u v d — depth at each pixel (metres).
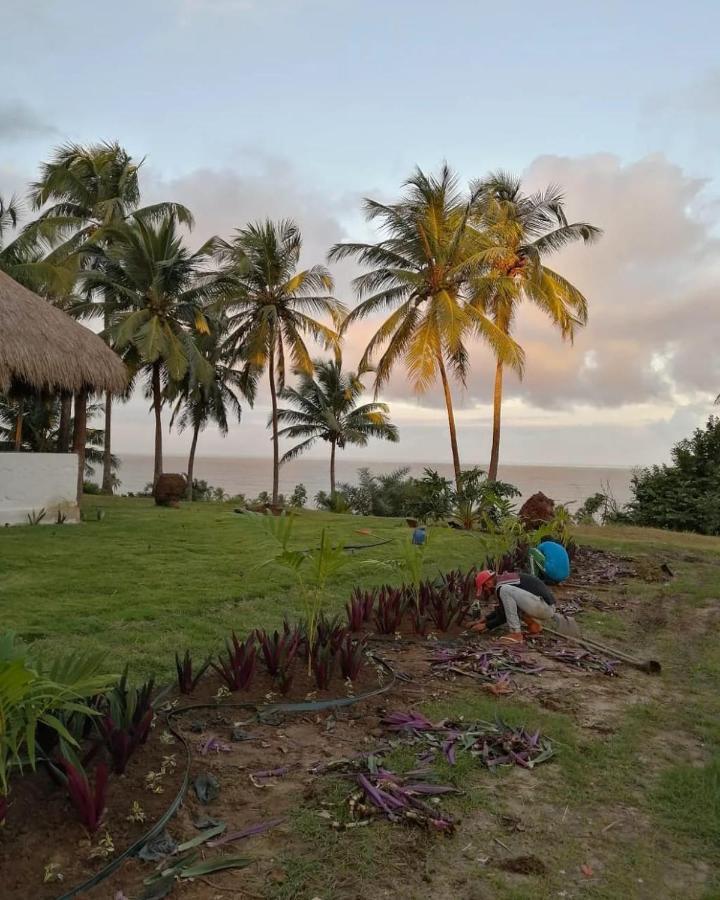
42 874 2.48
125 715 3.50
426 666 5.45
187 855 2.66
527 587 6.35
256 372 33.12
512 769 3.64
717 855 2.92
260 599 7.50
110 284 24.70
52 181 27.38
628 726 4.38
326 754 3.71
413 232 22.86
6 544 10.88
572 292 24.11
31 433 34.81
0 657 2.99
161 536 12.55
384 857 2.74
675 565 12.61
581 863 2.80
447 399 23.67
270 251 27.44
